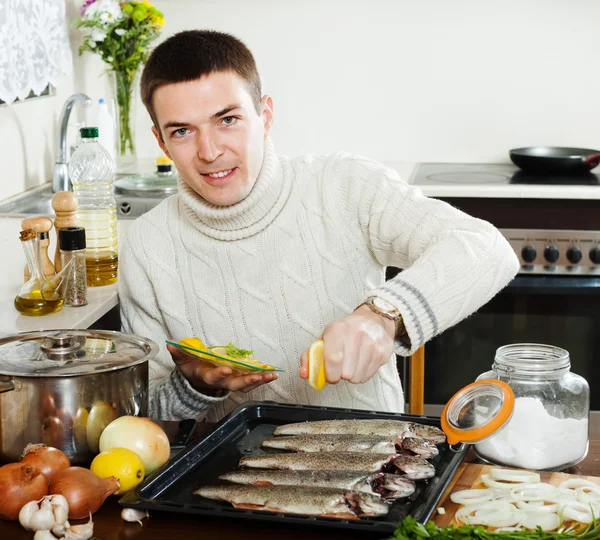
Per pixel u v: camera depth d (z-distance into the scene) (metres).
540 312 2.84
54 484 1.13
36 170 2.96
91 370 1.28
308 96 3.48
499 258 1.46
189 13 3.46
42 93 3.02
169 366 1.85
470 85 3.39
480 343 2.87
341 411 1.43
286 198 1.82
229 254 1.83
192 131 1.63
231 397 1.86
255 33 3.45
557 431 1.29
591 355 2.84
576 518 1.10
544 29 3.31
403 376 2.88
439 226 1.59
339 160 1.85
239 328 1.86
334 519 1.07
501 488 1.20
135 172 3.19
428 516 1.09
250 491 1.14
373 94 3.45
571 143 3.39
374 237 1.75
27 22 2.71
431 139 3.46
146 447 1.26
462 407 1.28
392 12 3.37
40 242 1.91
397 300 1.34
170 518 1.14
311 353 1.24
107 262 2.09
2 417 1.29
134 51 3.20
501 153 3.43
